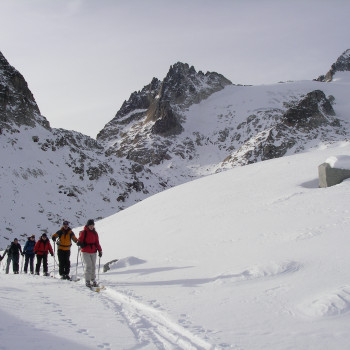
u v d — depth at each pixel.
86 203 68.94
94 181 77.69
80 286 9.78
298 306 5.46
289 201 15.50
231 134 173.62
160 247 14.12
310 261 7.78
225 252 10.79
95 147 102.12
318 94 148.88
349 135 126.44
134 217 24.33
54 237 12.24
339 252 7.95
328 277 6.60
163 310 6.01
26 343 3.84
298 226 11.43
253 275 7.67
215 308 5.92
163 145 164.25
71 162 78.81
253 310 5.58
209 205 19.64
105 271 12.36
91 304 6.82
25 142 75.69
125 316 5.92
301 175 21.00
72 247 21.41
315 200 14.45
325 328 4.51
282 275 7.36
